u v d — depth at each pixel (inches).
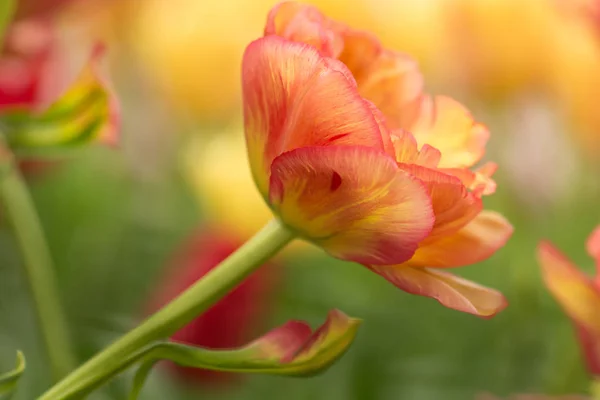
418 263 26.9
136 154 47.1
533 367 40.6
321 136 26.1
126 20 45.0
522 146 40.7
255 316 37.4
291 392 41.6
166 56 42.3
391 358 41.4
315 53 26.0
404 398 41.0
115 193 46.5
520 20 39.7
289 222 26.8
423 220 25.9
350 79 25.9
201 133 44.8
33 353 39.4
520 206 40.9
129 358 26.8
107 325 40.4
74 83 31.5
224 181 39.8
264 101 26.6
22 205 33.1
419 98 27.6
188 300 26.9
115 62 46.0
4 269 41.8
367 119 25.8
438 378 41.1
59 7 38.4
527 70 40.4
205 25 41.6
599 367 30.9
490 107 41.6
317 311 42.9
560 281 30.4
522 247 41.1
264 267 38.0
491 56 40.3
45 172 41.9
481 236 26.9
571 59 39.8
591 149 41.6
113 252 45.0
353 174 25.9
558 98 40.8
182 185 46.8
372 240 26.4
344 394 41.6
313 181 26.2
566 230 42.6
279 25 27.0
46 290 33.0
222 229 39.1
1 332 40.4
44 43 37.3
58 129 31.8
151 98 46.4
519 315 41.1
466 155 27.3
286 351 26.8
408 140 26.1
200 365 26.8
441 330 42.1
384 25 39.4
